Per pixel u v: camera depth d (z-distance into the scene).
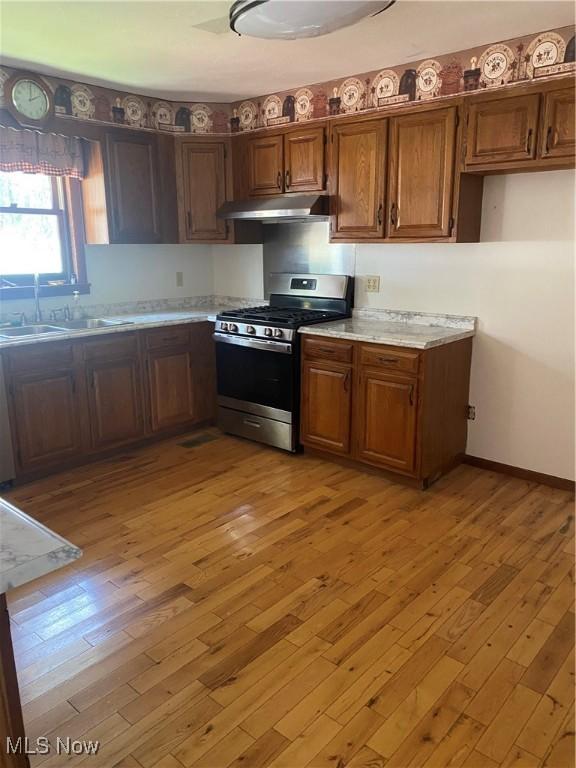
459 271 3.59
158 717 1.80
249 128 4.16
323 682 1.94
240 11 2.21
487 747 1.69
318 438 3.81
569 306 3.23
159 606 2.35
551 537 2.87
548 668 2.00
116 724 1.78
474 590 2.44
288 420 3.91
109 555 2.72
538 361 3.39
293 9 2.16
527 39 2.85
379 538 2.87
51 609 2.32
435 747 1.69
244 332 4.02
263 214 3.98
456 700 1.86
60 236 4.08
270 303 4.61
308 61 3.26
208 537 2.88
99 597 2.40
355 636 2.17
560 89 2.80
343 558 2.69
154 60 3.22
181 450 4.08
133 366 3.95
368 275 4.01
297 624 2.24
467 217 3.33
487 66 3.00
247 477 3.62
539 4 2.47
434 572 2.57
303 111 3.82
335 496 3.34
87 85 3.71
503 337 3.49
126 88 3.82
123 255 4.41
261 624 2.24
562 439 3.37
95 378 3.74
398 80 3.34
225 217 4.24
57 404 3.57
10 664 1.18
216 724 1.78
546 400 3.39
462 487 3.45
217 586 2.48
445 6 2.49
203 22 2.65
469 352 3.61
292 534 2.91
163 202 4.26
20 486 3.47
